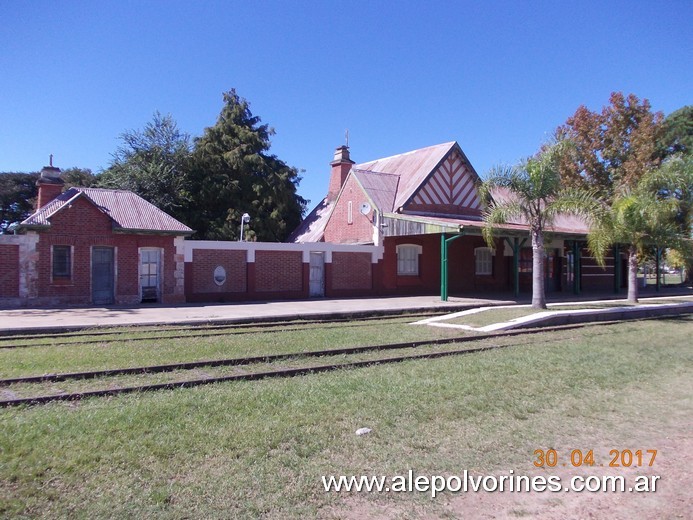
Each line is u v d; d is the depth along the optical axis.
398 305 19.23
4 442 5.00
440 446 5.26
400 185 26.80
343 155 31.62
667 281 44.41
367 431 5.53
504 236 22.14
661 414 6.40
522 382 7.70
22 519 3.72
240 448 5.02
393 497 4.24
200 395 6.77
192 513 3.88
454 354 9.98
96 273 18.86
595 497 4.39
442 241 21.45
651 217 18.64
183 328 13.55
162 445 5.01
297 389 7.12
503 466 4.89
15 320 14.02
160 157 34.91
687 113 35.88
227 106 37.62
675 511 4.20
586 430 5.83
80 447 4.93
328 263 23.34
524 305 19.44
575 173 32.69
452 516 4.01
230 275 21.25
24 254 17.67
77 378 7.70
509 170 17.11
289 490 4.26
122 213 19.75
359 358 9.44
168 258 19.94
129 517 3.80
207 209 34.88
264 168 35.81
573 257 28.98
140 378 7.77
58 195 20.91
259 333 12.51
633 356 9.81
